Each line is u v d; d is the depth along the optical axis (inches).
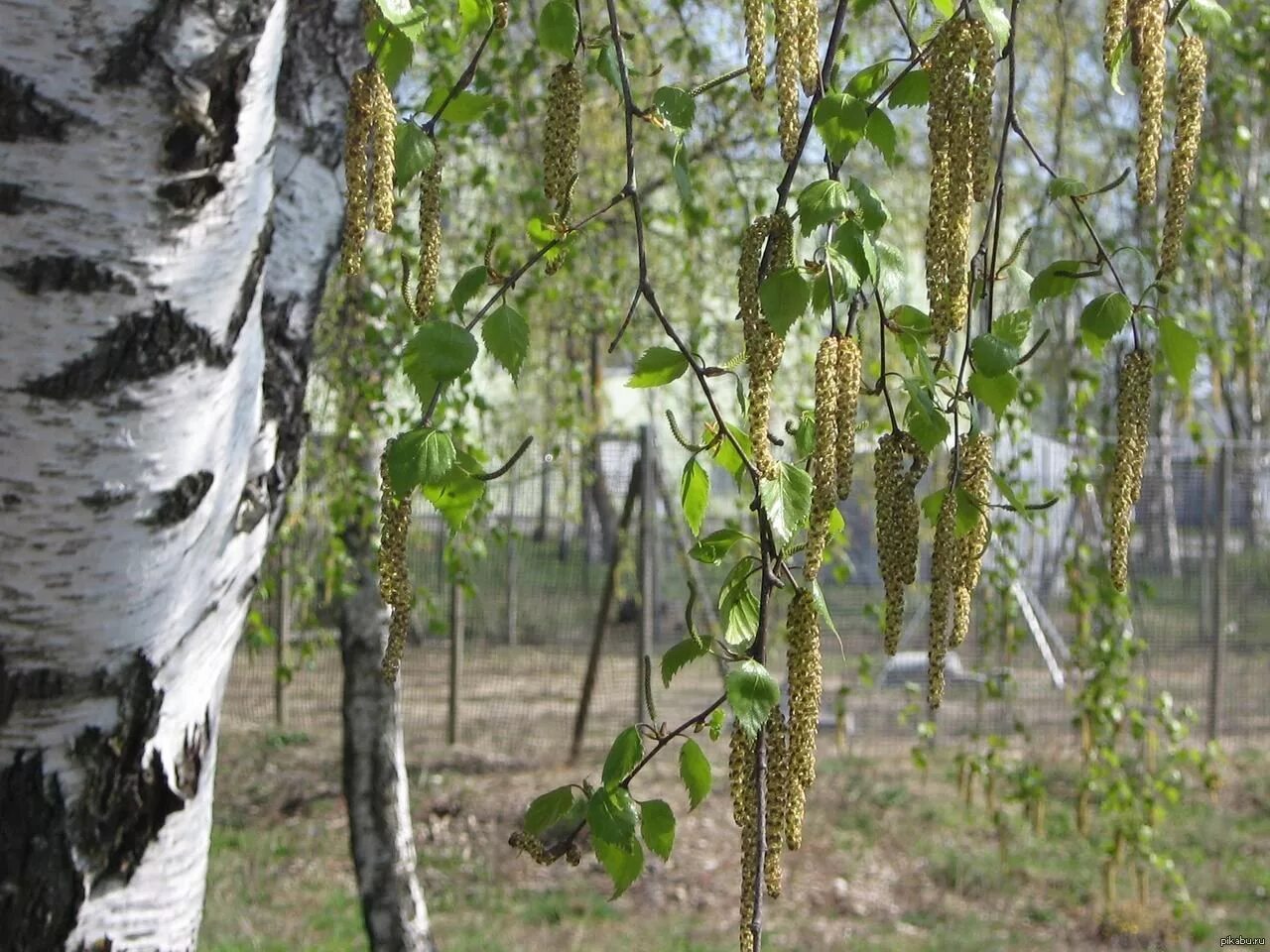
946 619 73.4
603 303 264.1
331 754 382.9
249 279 74.5
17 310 67.5
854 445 69.2
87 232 67.3
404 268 76.0
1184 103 70.9
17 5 64.2
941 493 79.3
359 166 71.4
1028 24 273.0
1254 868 292.5
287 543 237.1
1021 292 85.0
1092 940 253.1
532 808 72.8
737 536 74.5
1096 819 319.6
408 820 205.5
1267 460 398.3
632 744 69.1
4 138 65.5
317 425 230.2
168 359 70.6
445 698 430.9
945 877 287.7
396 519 67.6
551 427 312.5
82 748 75.1
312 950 242.4
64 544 71.0
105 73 65.6
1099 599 226.8
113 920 77.8
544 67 236.8
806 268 68.9
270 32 70.7
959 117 68.1
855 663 412.8
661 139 253.6
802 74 65.4
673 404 381.7
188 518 74.3
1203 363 263.3
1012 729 386.0
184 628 77.4
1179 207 71.5
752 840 68.7
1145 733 233.1
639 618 362.0
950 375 79.0
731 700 65.7
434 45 188.4
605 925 261.0
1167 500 399.2
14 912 74.9
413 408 239.5
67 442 69.6
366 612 203.9
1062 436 231.8
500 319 71.1
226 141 69.7
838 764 363.6
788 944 252.1
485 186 227.8
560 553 439.2
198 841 82.4
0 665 72.4
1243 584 399.2
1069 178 75.8
